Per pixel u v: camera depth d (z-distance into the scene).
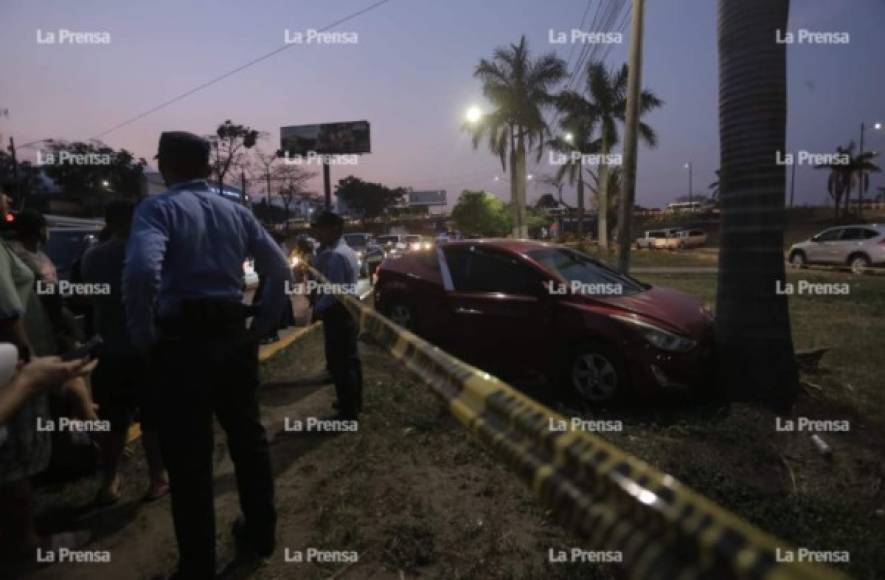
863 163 47.44
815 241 19.28
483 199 55.19
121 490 3.43
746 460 3.48
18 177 34.00
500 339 5.38
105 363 3.15
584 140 30.06
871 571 2.41
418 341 1.37
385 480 3.46
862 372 5.24
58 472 3.51
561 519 0.63
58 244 6.97
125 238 3.20
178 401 2.31
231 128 38.38
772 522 2.84
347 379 4.43
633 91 9.30
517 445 0.75
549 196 72.88
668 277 17.09
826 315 9.08
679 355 4.44
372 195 82.12
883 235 17.28
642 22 9.16
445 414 4.52
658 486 0.55
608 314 4.72
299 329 8.69
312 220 4.66
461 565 2.60
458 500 3.19
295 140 44.09
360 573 2.57
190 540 2.31
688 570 0.47
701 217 56.38
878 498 3.09
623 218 9.46
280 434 4.31
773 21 4.12
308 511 3.16
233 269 2.51
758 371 4.21
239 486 2.63
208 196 2.53
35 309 2.96
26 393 1.33
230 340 2.43
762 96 4.14
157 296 2.24
